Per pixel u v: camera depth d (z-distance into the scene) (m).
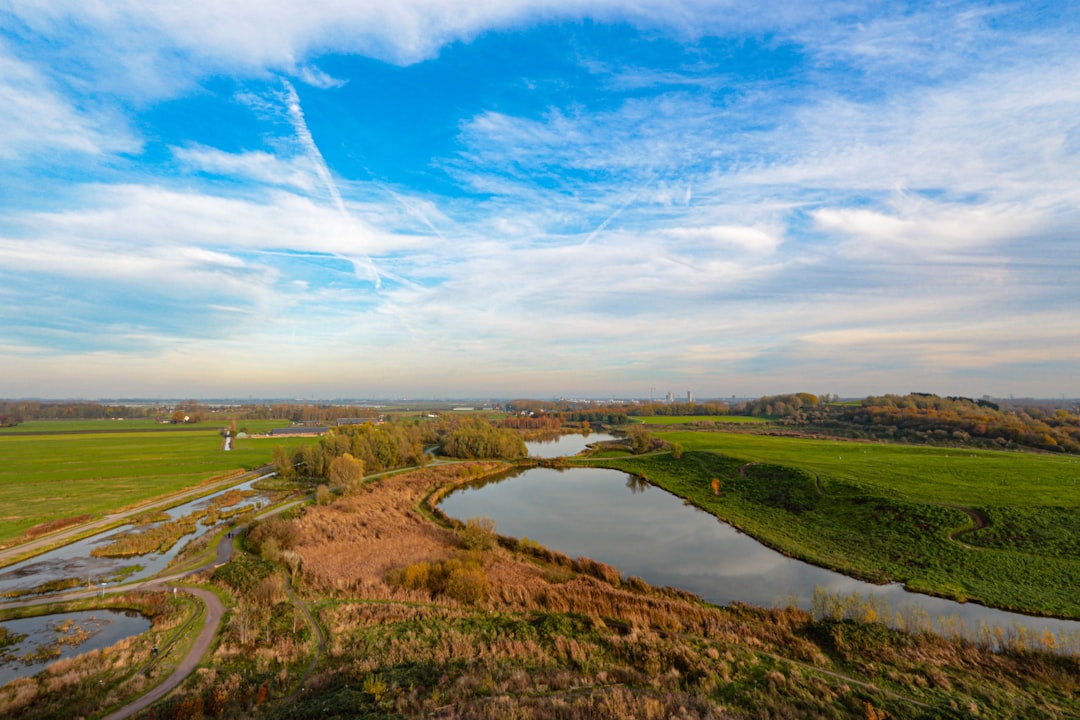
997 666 28.11
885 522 56.44
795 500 69.69
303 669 27.55
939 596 40.69
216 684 25.48
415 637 31.36
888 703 23.38
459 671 26.77
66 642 32.34
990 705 23.70
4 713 23.05
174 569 46.03
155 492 80.00
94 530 60.00
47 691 24.91
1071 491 59.41
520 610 36.78
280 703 23.86
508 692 24.34
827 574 47.03
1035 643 30.44
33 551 51.62
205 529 61.19
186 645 30.16
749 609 37.56
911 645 30.23
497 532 60.09
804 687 25.38
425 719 20.80
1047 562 43.88
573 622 33.97
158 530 58.44
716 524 66.44
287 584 41.19
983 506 55.31
